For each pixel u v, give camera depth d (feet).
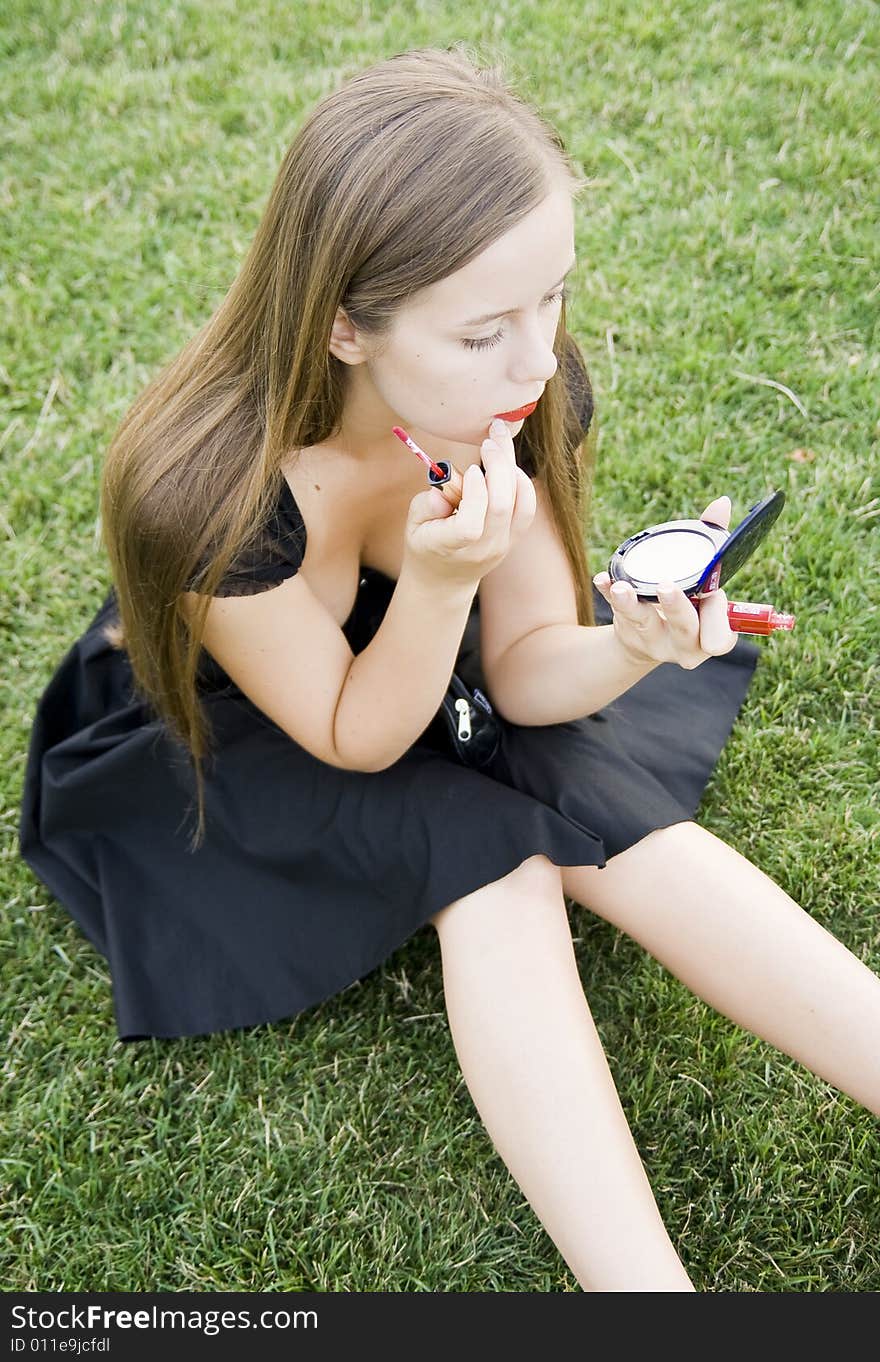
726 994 5.40
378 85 4.58
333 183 4.46
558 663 5.82
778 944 5.30
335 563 5.94
